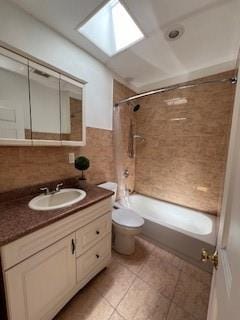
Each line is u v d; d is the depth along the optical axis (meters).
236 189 0.49
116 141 2.36
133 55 1.84
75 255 1.16
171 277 1.49
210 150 2.13
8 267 0.79
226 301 0.45
